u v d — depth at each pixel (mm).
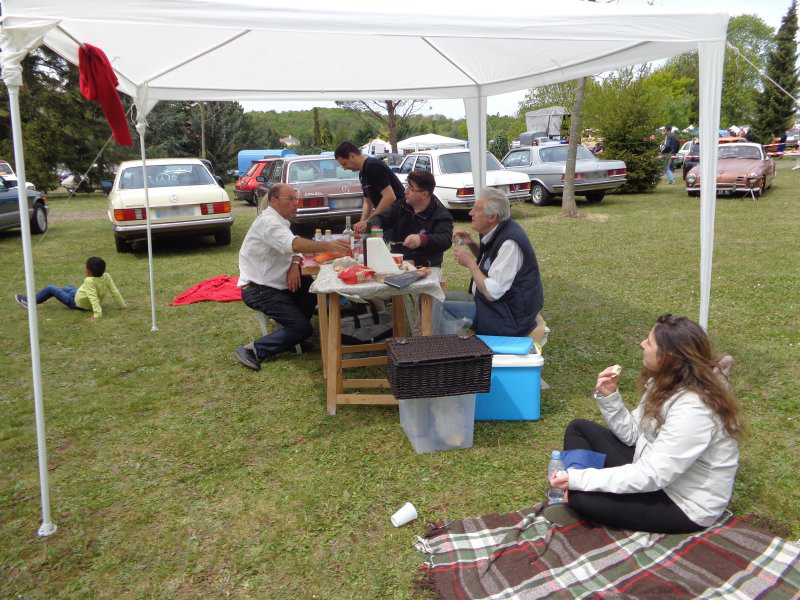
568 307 5793
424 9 2877
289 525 2650
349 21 2734
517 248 3633
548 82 5605
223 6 2562
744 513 2594
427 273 3639
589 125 17516
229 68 5266
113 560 2447
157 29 3898
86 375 4445
